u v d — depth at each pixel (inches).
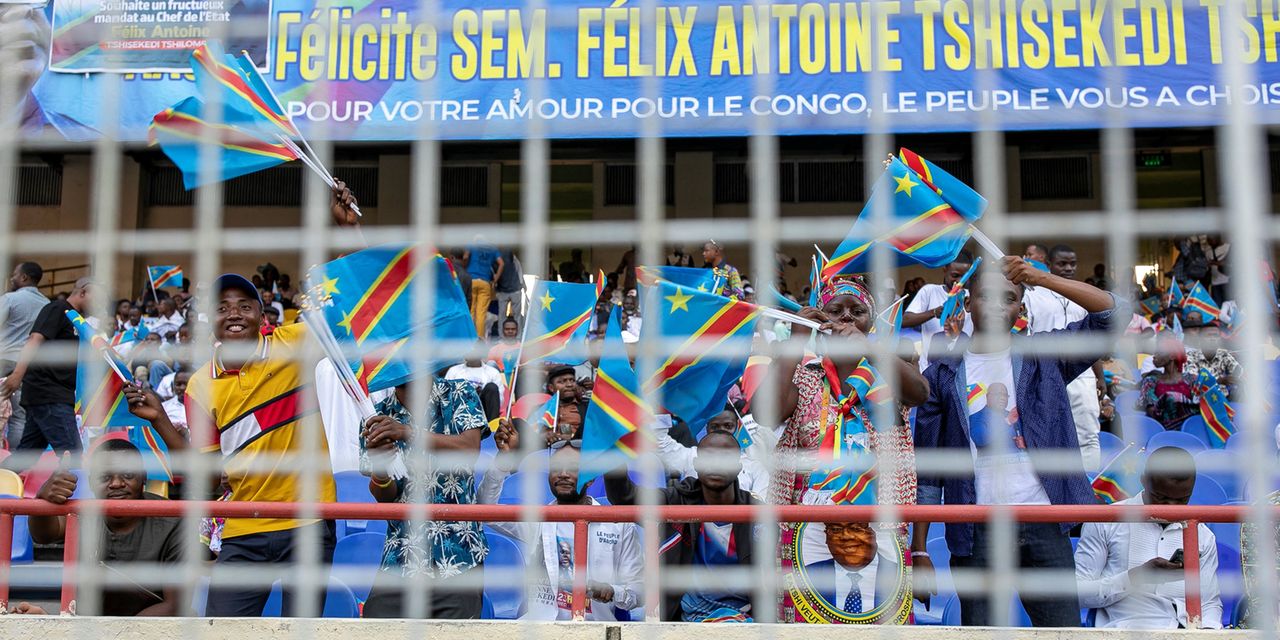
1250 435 147.4
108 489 222.1
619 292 507.5
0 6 193.2
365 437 184.9
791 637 166.2
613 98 360.5
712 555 221.6
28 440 317.4
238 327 222.2
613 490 222.7
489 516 172.1
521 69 358.9
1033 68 353.1
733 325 179.0
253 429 227.8
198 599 237.9
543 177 155.3
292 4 366.0
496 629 173.6
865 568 197.3
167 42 368.8
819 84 358.6
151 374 403.2
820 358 211.0
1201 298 448.8
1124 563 231.5
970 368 223.1
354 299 177.3
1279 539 194.5
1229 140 147.7
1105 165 163.5
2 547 184.9
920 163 188.9
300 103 362.6
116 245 166.4
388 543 205.8
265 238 167.9
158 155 611.5
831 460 200.5
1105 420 337.1
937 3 355.6
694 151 571.5
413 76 362.9
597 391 176.1
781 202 598.2
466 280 349.7
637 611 244.1
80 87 357.4
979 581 192.5
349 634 174.2
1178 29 341.7
